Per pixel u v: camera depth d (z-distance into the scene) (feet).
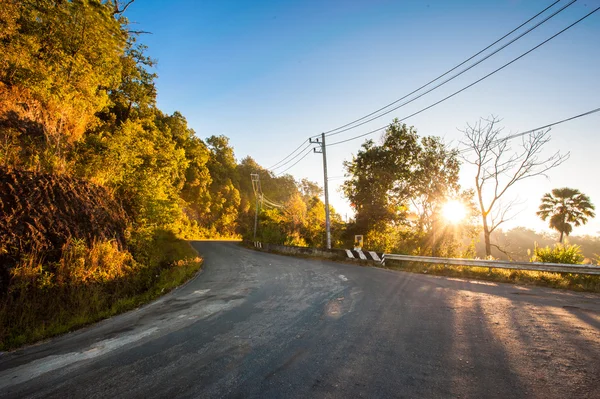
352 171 90.79
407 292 26.53
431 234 75.15
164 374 11.76
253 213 266.77
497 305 20.92
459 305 21.13
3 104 32.65
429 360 11.94
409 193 81.00
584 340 13.70
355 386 10.07
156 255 47.52
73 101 43.52
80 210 31.94
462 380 10.21
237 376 11.25
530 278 31.65
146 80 101.09
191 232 181.88
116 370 12.43
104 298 26.71
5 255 22.03
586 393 9.15
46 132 36.47
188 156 190.19
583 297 23.47
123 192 48.70
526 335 14.55
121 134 56.29
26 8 40.37
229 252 88.33
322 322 18.11
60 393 10.62
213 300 26.86
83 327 20.76
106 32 53.11
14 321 19.83
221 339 15.83
